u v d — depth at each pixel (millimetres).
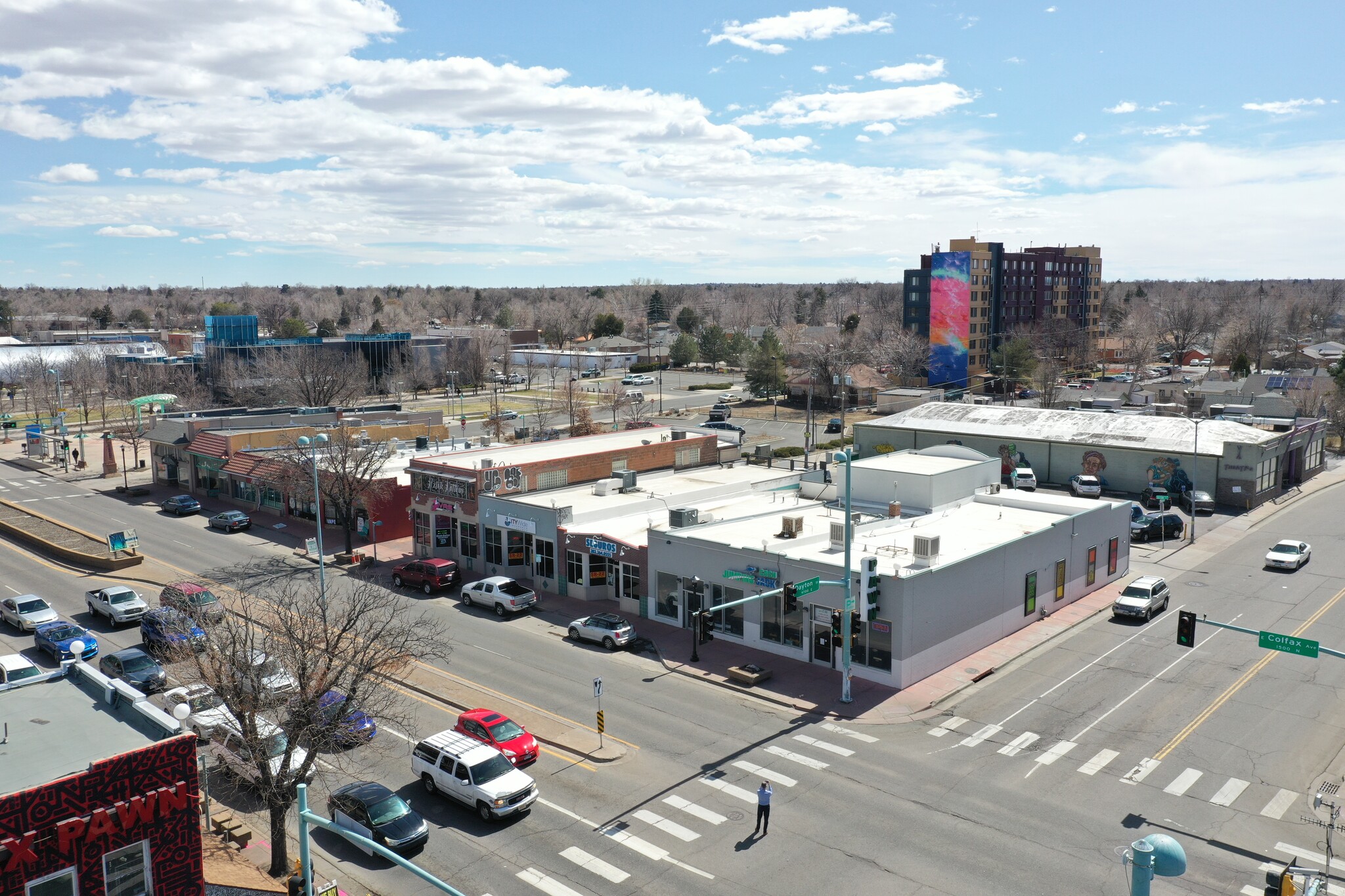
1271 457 75062
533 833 26953
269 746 26734
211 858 25250
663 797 28922
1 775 19734
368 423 87500
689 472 65438
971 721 34562
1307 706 35625
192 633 30750
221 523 68062
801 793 29031
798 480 60719
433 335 189750
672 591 46094
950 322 154375
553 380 144000
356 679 26625
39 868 18547
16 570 57938
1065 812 27734
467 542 56906
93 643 41750
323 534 67062
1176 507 73625
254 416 86938
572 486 59219
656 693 37438
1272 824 27016
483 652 42219
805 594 34719
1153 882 24016
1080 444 80875
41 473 94500
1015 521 48656
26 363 156750
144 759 19906
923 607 38281
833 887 23938
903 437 91750
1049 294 179375
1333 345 199875
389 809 26484
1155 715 34844
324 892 21859
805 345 173125
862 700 36469
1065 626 45562
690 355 196250
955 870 24672
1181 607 48531
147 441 107750
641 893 23875
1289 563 54781
